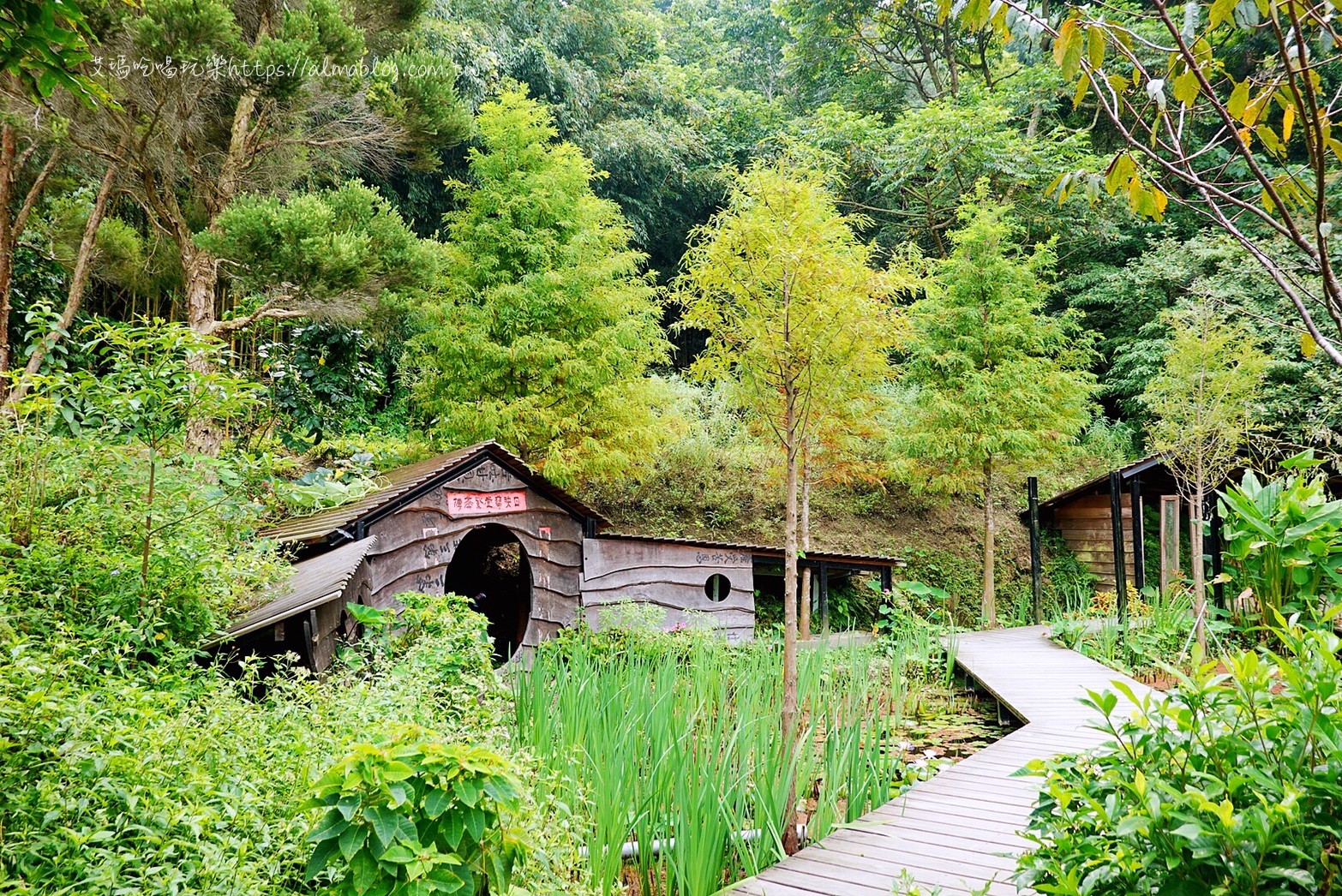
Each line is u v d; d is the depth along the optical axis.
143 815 2.27
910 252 7.69
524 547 8.67
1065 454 12.71
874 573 12.77
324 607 5.30
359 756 2.26
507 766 2.46
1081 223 17.09
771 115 22.12
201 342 4.63
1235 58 10.18
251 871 2.28
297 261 7.50
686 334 19.72
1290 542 2.89
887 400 12.27
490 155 10.59
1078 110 19.28
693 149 19.98
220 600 4.24
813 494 14.23
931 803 4.73
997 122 16.31
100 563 3.85
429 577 7.74
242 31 8.53
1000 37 1.68
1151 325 15.38
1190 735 2.06
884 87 21.03
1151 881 1.94
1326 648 1.90
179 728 2.68
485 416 9.89
